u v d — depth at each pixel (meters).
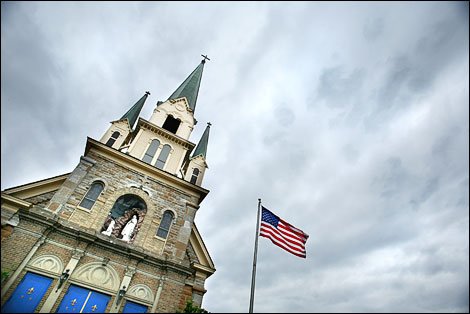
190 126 23.56
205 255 16.69
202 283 15.38
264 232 15.65
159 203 17.17
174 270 14.92
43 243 12.83
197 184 20.81
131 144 19.64
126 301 13.28
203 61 36.50
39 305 11.55
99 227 14.54
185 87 27.67
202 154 22.98
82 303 12.43
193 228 17.42
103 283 13.22
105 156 17.17
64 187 14.68
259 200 17.38
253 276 13.85
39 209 13.48
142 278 14.16
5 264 11.55
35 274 12.13
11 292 11.27
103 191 15.77
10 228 12.30
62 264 12.80
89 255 13.57
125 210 16.73
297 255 15.55
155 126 20.94
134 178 17.30
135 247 14.74
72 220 14.10
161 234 16.22
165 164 19.97
